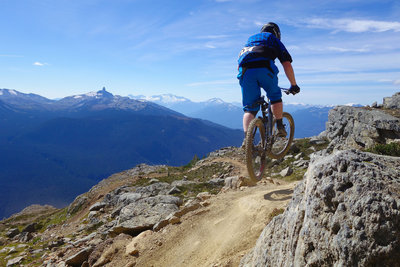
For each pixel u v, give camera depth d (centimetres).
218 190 1920
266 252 349
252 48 437
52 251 1762
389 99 2544
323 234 223
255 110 459
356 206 206
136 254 745
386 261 182
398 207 189
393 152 1068
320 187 241
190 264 611
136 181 4025
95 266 777
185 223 798
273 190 830
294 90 457
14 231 3331
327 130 3048
